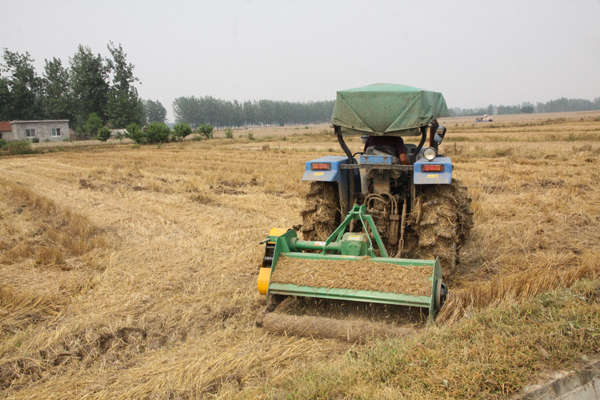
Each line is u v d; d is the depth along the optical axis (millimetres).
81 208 10211
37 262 6125
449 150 20781
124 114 64875
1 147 36781
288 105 176875
